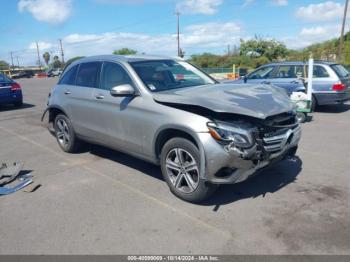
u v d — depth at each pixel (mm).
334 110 10320
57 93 5977
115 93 4188
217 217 3535
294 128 4070
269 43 57156
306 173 4684
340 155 5520
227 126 3443
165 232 3289
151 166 5227
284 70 10023
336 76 9375
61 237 3273
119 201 4008
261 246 3002
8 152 6414
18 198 4199
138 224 3455
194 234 3234
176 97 3834
